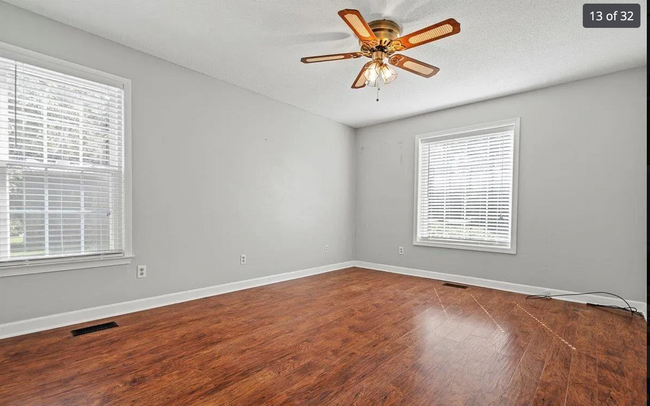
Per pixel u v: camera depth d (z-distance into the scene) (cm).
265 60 310
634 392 168
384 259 509
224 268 362
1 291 227
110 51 276
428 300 339
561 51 281
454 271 431
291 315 288
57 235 250
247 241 386
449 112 441
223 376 183
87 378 179
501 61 301
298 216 451
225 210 363
